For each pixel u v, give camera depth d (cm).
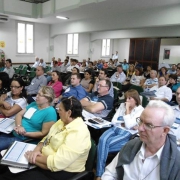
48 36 1102
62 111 150
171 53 1368
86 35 1327
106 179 118
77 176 128
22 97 240
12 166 138
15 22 966
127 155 111
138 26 638
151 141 98
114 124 211
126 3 539
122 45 1536
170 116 96
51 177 136
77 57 1302
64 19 853
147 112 98
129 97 212
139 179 104
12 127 199
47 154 148
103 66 1030
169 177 92
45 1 771
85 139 141
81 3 586
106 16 744
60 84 370
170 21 547
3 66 728
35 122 189
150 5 553
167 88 355
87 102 256
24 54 1028
